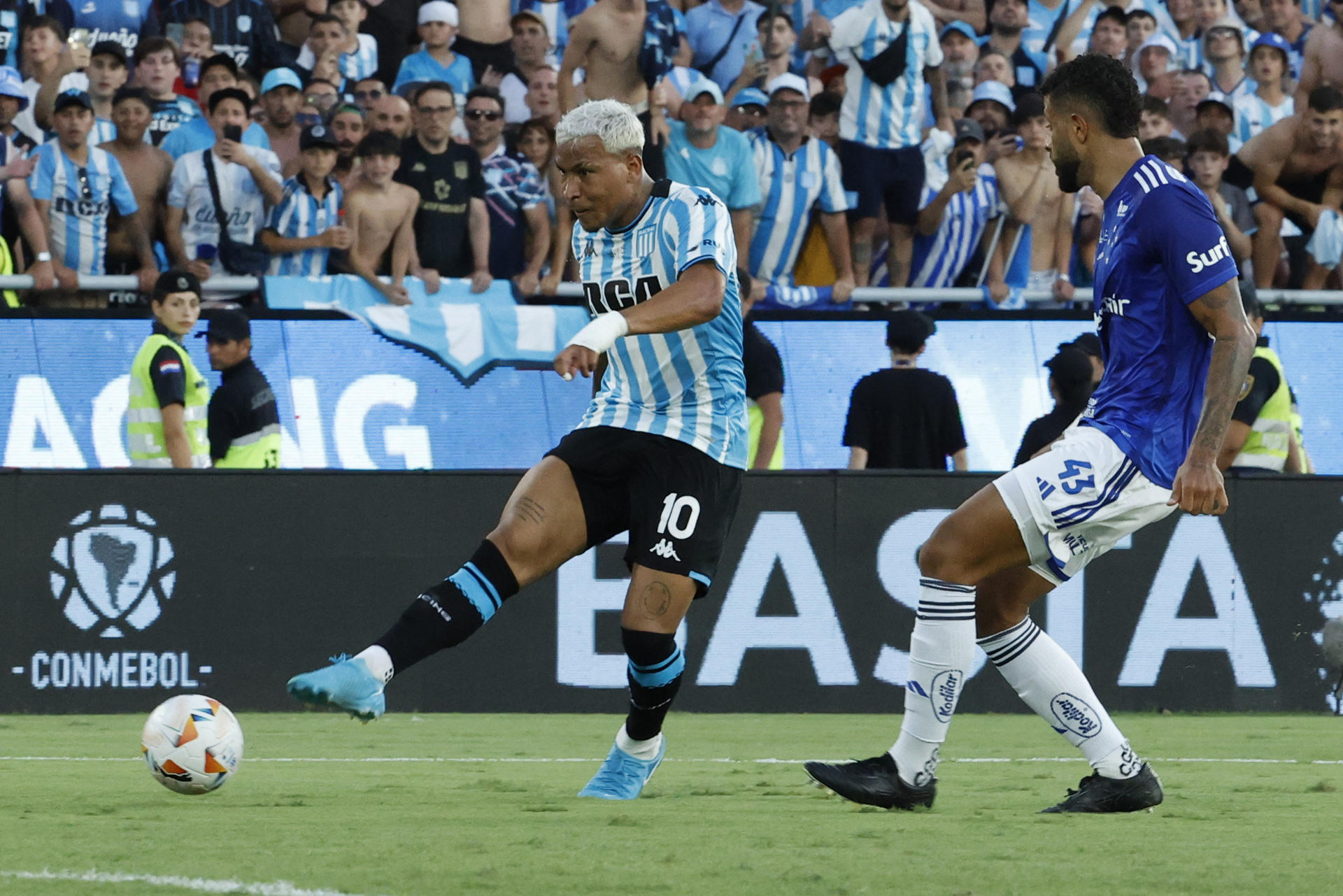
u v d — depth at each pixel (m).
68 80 38.31
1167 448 14.25
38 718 30.02
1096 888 9.84
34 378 34.38
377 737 26.59
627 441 15.55
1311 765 22.17
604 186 15.22
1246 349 13.73
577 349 13.45
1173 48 43.03
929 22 38.97
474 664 32.06
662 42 38.72
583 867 10.60
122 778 18.72
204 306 36.03
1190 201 13.94
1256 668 32.78
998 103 40.34
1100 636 32.50
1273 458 34.47
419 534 31.89
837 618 32.31
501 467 35.91
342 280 36.16
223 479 31.56
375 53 39.94
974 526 14.54
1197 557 32.72
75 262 35.97
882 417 34.66
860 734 27.23
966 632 14.77
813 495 32.28
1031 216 38.88
